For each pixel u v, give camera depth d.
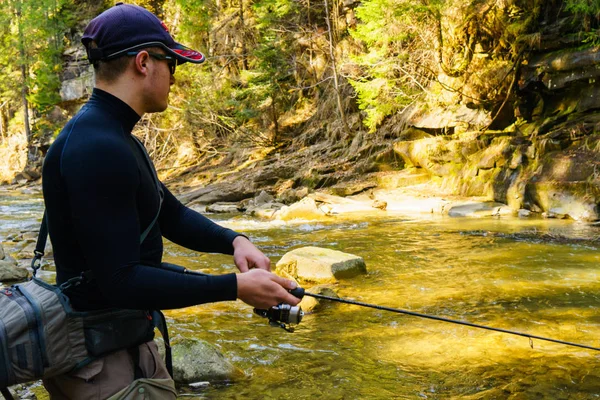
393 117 16.27
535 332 4.28
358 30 14.60
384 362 3.73
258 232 9.96
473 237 8.49
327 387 3.35
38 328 1.40
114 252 1.39
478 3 12.81
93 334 1.48
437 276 6.14
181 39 23.80
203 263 7.26
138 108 1.55
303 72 21.73
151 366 1.61
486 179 12.00
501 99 13.37
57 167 1.45
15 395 3.21
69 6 33.50
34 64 36.47
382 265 6.79
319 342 4.14
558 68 11.60
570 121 11.41
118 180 1.42
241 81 22.11
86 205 1.39
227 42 24.00
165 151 25.66
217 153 22.98
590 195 9.66
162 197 1.67
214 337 4.29
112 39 1.51
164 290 1.40
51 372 1.43
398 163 14.90
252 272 1.54
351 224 10.49
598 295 5.25
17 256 7.79
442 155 13.28
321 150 17.83
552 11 12.31
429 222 10.26
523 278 5.94
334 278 5.98
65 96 31.94
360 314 4.80
